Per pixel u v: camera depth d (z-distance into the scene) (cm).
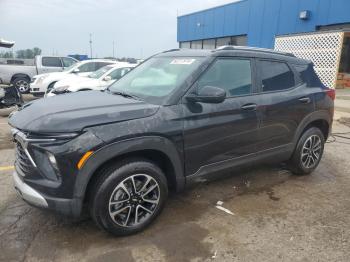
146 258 284
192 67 355
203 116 340
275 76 425
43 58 1511
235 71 382
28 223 331
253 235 323
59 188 275
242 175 479
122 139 287
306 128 473
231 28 2069
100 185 288
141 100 343
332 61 1320
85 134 275
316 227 342
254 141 395
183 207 375
